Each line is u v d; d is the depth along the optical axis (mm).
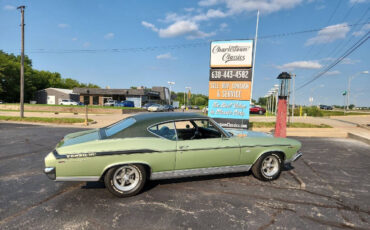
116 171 3414
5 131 10586
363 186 4141
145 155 3453
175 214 3041
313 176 4652
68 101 43625
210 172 3965
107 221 2852
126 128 3609
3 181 4234
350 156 6457
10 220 2852
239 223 2834
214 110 10266
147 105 37375
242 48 9703
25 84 55281
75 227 2713
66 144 3439
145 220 2881
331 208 3258
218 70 10109
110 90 44125
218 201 3441
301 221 2896
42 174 4633
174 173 3748
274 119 19625
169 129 3768
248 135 4453
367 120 18453
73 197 3555
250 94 9719
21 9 16641
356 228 2752
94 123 14805
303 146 7883
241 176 4543
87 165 3250
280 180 4383
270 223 2840
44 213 3041
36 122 14812
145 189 3873
